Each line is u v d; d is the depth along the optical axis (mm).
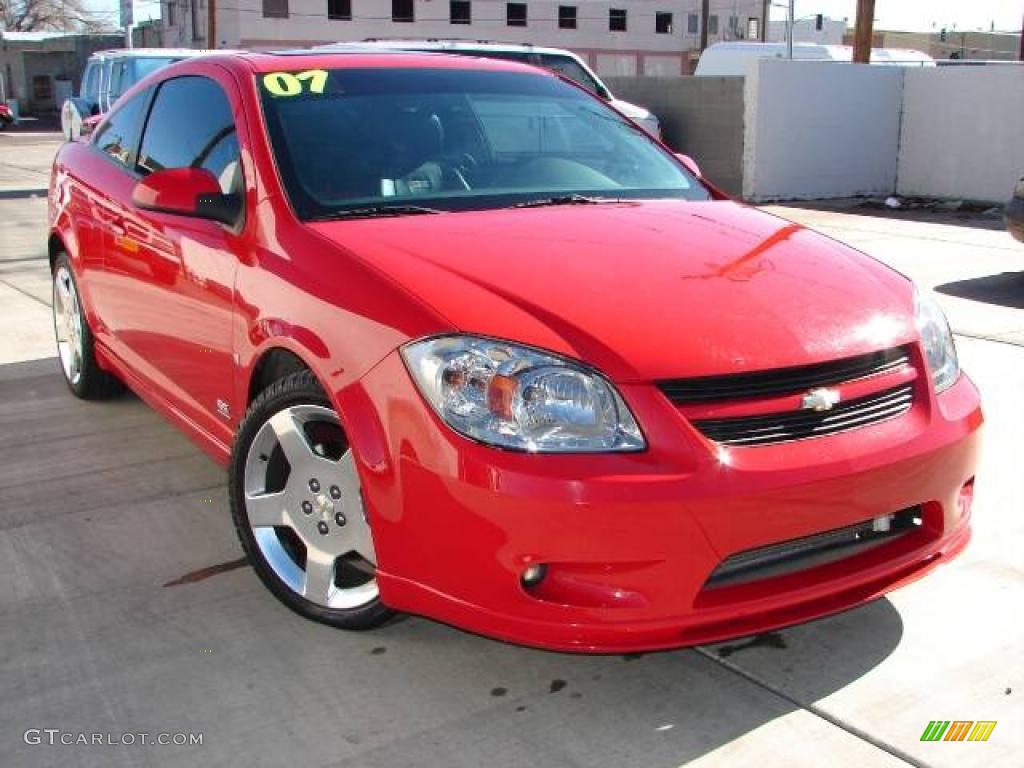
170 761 2619
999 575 3539
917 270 9359
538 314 2748
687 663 3064
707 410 2627
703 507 2527
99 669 3014
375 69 4094
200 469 4547
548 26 54125
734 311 2848
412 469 2688
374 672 3006
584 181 3912
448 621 2732
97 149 5102
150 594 3449
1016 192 9047
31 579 3549
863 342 2867
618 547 2518
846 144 15680
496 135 3971
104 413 5309
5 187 17531
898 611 3328
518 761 2629
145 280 4156
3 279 8898
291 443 3146
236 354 3439
